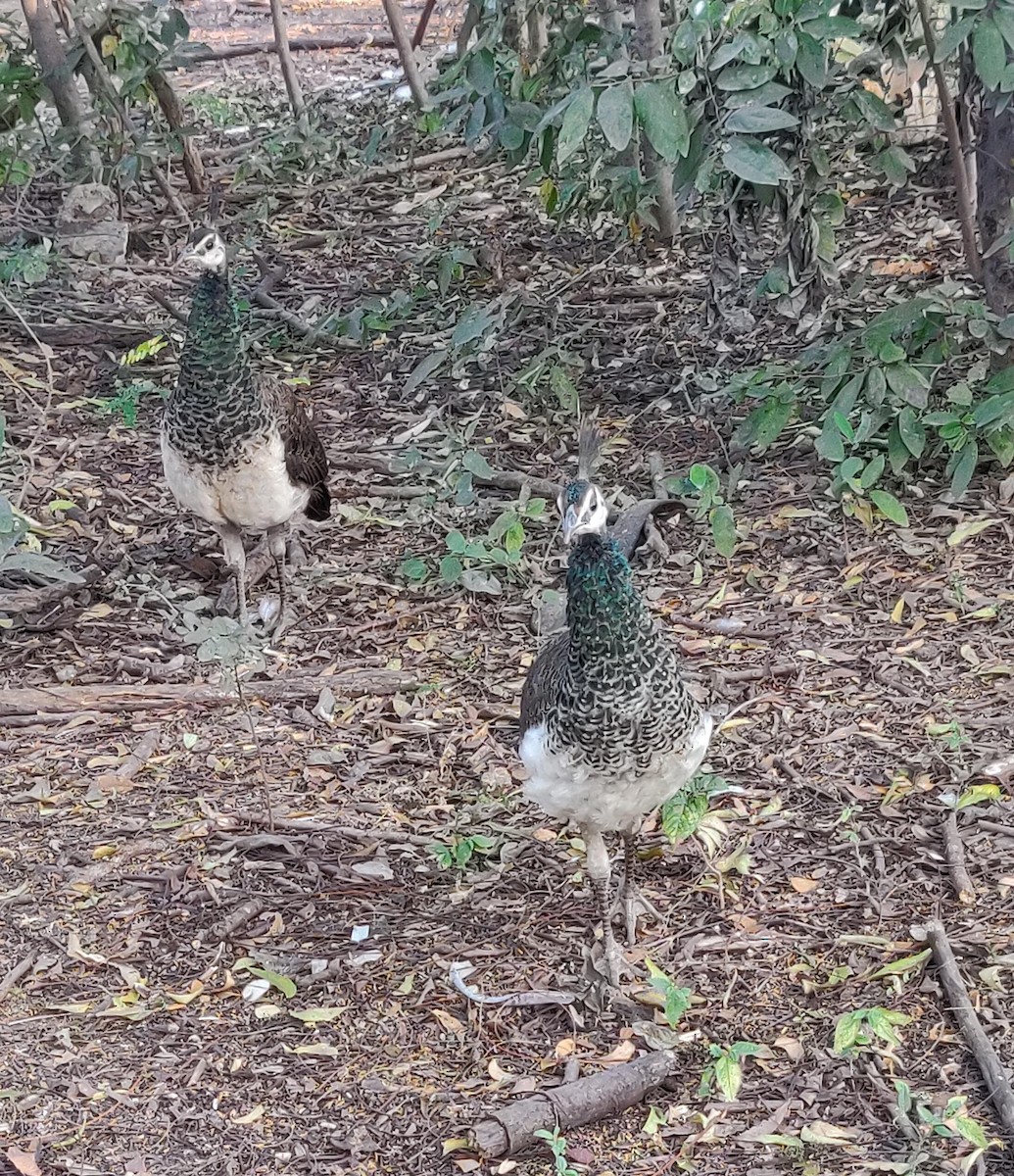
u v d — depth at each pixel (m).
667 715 3.46
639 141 8.40
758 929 4.11
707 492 5.84
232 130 12.22
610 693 3.39
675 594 5.92
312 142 11.33
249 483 5.46
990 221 6.45
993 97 6.14
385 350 8.43
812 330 7.49
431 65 12.99
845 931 4.07
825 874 4.31
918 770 4.71
